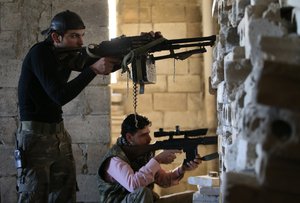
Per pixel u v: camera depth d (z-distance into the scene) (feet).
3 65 12.87
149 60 8.21
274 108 3.54
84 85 8.09
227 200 3.82
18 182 8.68
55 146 8.93
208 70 15.15
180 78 16.17
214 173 10.89
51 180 9.11
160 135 9.67
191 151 9.76
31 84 8.63
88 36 12.95
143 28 16.43
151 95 16.11
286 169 3.55
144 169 9.41
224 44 6.67
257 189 3.75
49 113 8.80
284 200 3.68
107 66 8.12
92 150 12.91
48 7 12.96
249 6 4.84
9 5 12.95
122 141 9.95
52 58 8.38
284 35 4.34
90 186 12.87
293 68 3.45
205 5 15.01
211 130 15.25
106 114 12.93
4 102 12.84
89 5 12.96
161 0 16.48
